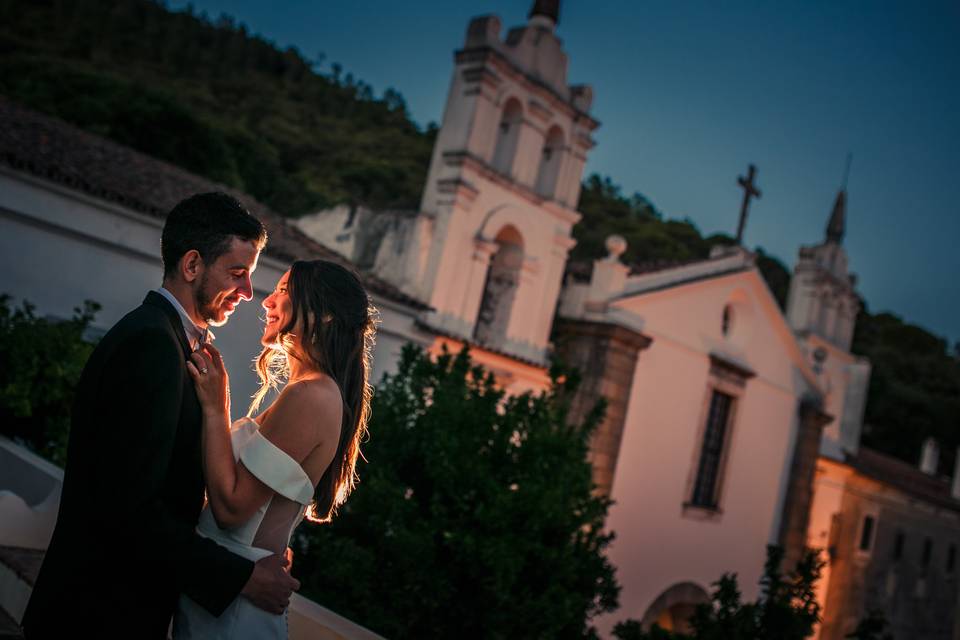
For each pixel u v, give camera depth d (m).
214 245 2.11
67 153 10.00
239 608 2.01
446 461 6.16
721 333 17.36
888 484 25.17
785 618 6.86
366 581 5.83
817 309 23.30
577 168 14.91
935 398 46.00
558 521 6.33
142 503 1.83
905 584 27.27
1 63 31.00
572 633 6.69
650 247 43.66
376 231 13.83
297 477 2.03
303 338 2.19
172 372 1.93
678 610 18.19
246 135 35.09
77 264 8.82
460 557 5.93
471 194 13.02
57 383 6.46
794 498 20.09
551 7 14.27
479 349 12.76
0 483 5.11
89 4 54.28
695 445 16.77
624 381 14.45
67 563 1.91
